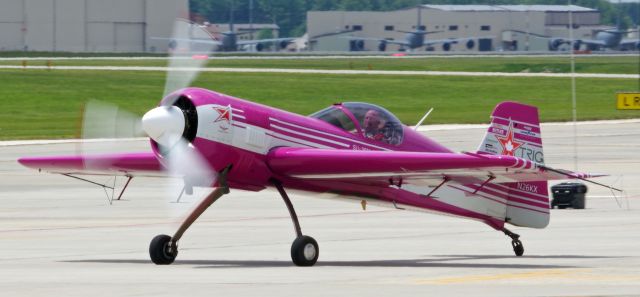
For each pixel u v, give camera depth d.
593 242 54.75
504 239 56.25
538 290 35.84
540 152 50.59
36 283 38.50
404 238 56.72
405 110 186.88
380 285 37.50
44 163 47.78
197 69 47.38
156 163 45.84
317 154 43.44
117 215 68.44
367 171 43.12
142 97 199.50
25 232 59.28
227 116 43.38
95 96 197.50
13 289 36.81
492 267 43.91
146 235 57.97
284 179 45.44
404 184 46.41
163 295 35.22
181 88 46.81
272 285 37.62
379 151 46.12
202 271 42.59
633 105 123.75
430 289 36.31
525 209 50.53
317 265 45.12
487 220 49.81
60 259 47.53
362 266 44.69
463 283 37.94
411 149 48.72
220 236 57.66
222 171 44.06
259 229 60.97
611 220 65.75
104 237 57.00
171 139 43.06
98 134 49.41
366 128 47.50
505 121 49.28
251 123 44.06
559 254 49.78
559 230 60.41
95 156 46.69
